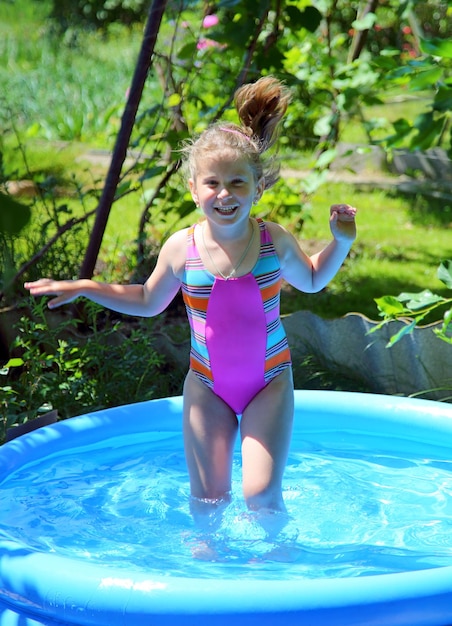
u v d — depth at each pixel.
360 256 6.37
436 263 6.23
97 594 2.25
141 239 5.21
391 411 3.75
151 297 3.06
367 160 8.77
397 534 2.88
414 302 3.75
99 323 4.86
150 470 3.45
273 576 2.54
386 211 7.52
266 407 2.97
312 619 2.15
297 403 3.85
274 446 2.90
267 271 2.96
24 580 2.36
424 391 4.04
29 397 3.95
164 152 6.61
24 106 10.91
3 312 4.43
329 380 4.39
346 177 8.55
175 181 5.66
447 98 4.23
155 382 4.32
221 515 2.86
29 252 4.78
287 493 3.20
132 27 17.66
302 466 3.49
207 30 6.64
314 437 3.83
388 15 10.22
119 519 2.98
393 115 10.33
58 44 15.45
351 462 3.54
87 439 3.59
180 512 3.05
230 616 2.16
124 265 5.50
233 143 2.87
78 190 5.27
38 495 3.17
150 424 3.74
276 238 2.99
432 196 7.90
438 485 3.31
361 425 3.81
